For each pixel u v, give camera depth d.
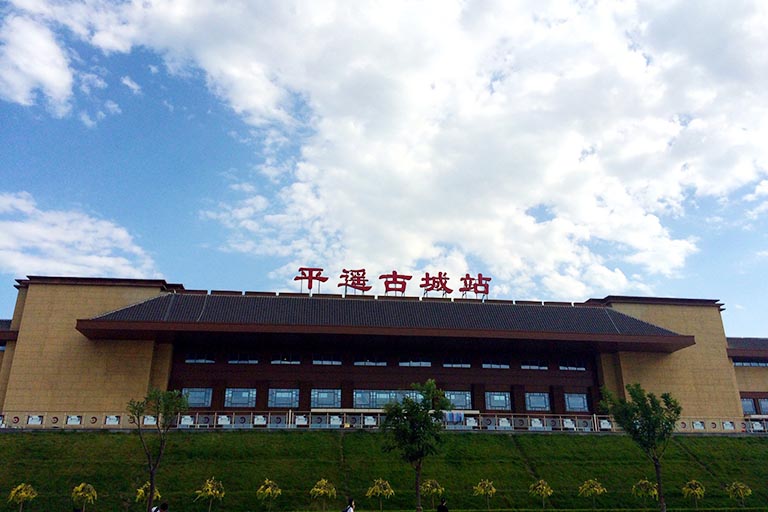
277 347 49.28
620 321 52.47
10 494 29.92
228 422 41.97
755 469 38.06
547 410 50.78
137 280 49.31
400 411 30.16
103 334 45.22
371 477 34.47
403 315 50.12
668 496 34.25
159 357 47.28
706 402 51.75
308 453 36.88
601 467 37.19
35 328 46.84
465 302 54.03
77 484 31.91
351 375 49.34
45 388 45.09
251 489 32.56
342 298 52.66
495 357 51.62
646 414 31.80
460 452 38.09
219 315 46.84
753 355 54.28
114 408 44.66
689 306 55.66
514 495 33.47
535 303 55.41
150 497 26.94
